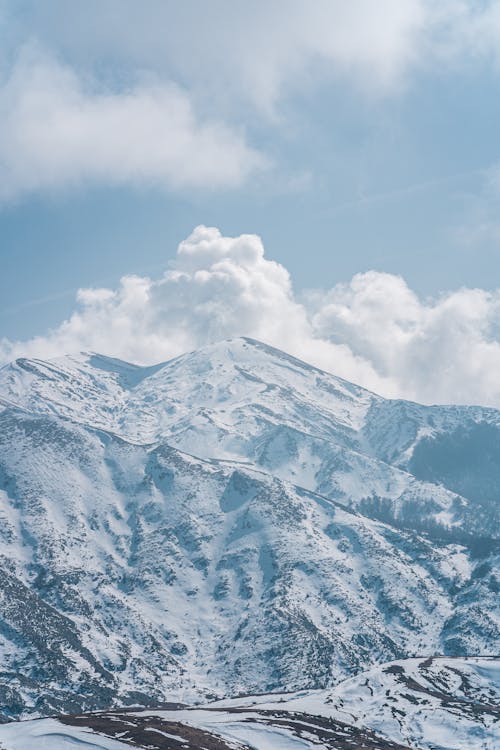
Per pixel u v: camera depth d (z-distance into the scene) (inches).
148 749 6358.3
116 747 6309.1
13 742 6530.5
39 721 7244.1
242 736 7362.2
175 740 6697.8
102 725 7022.6
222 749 6752.0
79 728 6850.4
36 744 6417.3
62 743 6412.4
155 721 7347.4
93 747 6323.8
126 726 7007.9
